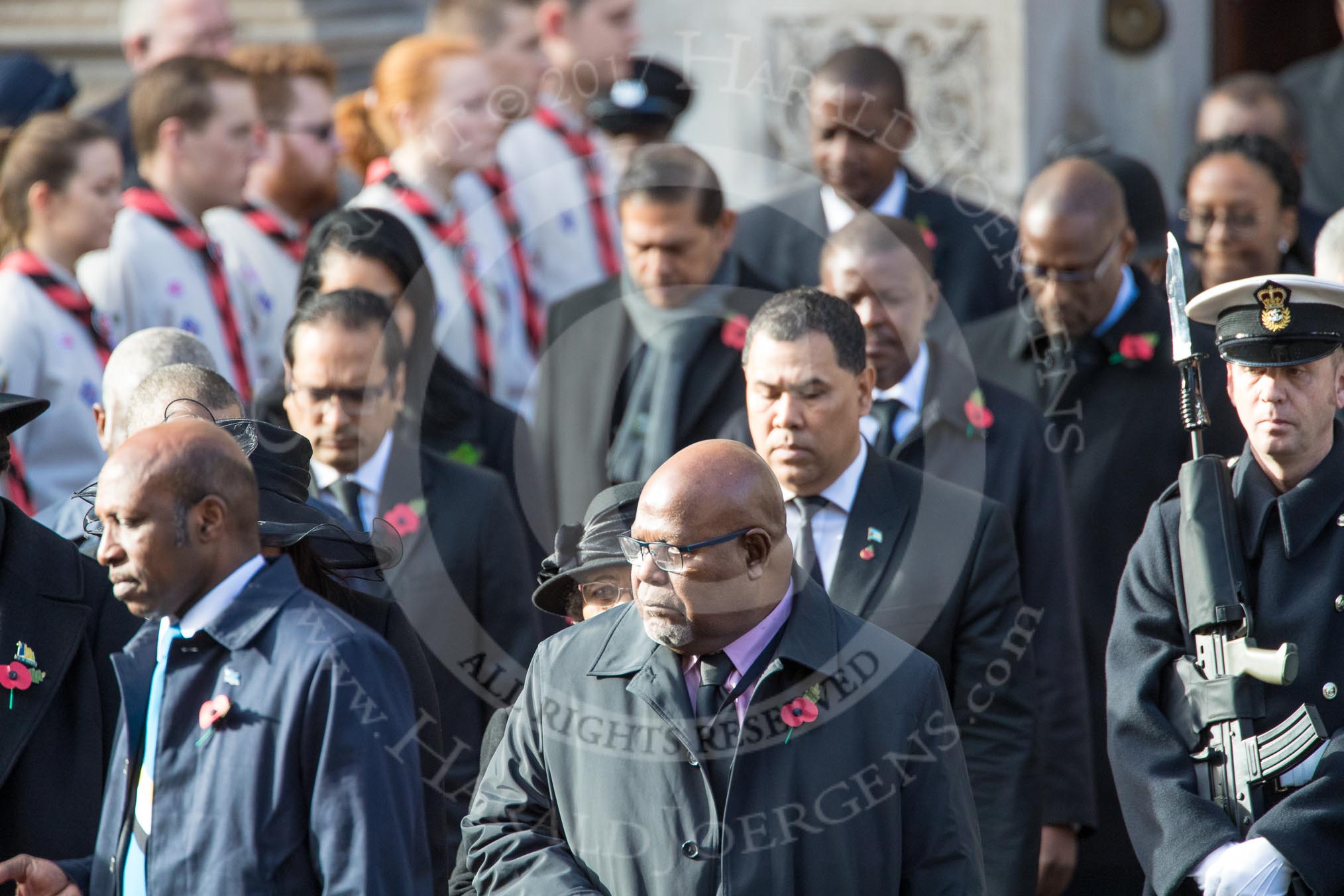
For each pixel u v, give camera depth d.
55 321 17.25
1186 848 11.48
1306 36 29.03
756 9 23.80
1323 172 26.08
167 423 10.72
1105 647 15.55
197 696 10.59
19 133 17.70
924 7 24.94
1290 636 11.88
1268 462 12.20
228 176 18.81
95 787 12.14
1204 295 12.35
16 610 12.09
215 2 21.95
